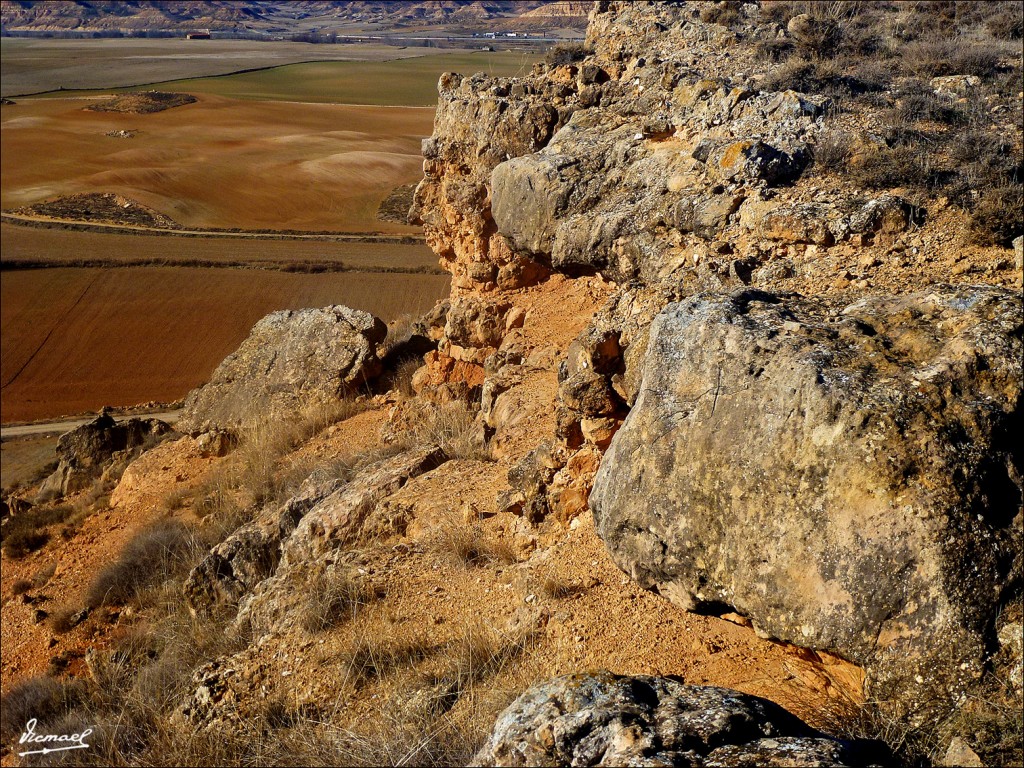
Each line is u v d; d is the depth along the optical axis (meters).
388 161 95.62
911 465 4.51
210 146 105.88
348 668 6.96
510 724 4.14
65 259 64.62
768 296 6.11
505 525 8.64
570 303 14.53
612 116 14.25
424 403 14.56
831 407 4.79
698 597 5.34
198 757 6.71
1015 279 7.91
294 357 18.81
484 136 15.96
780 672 5.49
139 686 8.92
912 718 4.25
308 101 111.44
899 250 8.88
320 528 10.37
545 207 13.35
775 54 14.84
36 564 16.17
